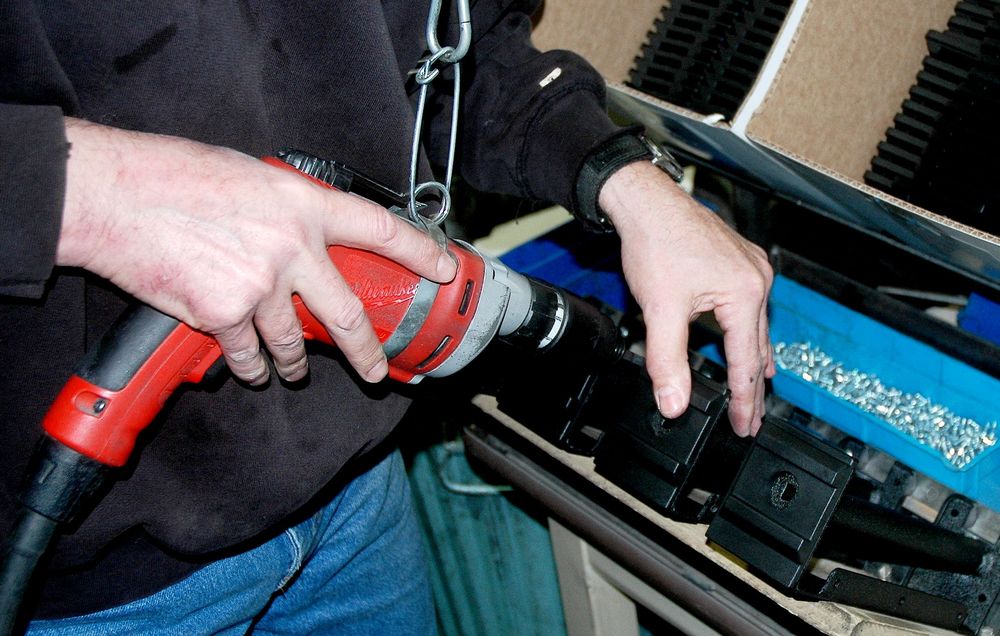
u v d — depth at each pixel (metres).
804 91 0.93
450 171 0.69
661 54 1.15
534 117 0.85
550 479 1.00
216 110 0.62
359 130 0.70
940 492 0.96
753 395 0.82
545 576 1.41
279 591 0.96
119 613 0.75
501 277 0.71
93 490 0.58
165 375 0.57
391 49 0.69
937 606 0.85
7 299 0.56
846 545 0.80
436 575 1.52
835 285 1.13
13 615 0.56
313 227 0.54
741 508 0.74
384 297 0.62
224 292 0.52
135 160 0.50
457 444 1.34
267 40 0.65
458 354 0.68
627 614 1.15
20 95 0.53
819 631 0.79
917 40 1.04
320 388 0.73
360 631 1.06
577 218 0.87
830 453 0.71
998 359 1.01
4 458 0.63
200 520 0.71
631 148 0.84
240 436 0.69
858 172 1.07
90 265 0.52
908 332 1.07
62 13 0.54
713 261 0.79
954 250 0.97
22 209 0.47
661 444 0.79
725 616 0.87
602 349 0.82
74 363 0.61
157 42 0.57
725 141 1.00
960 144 0.98
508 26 0.89
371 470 1.00
